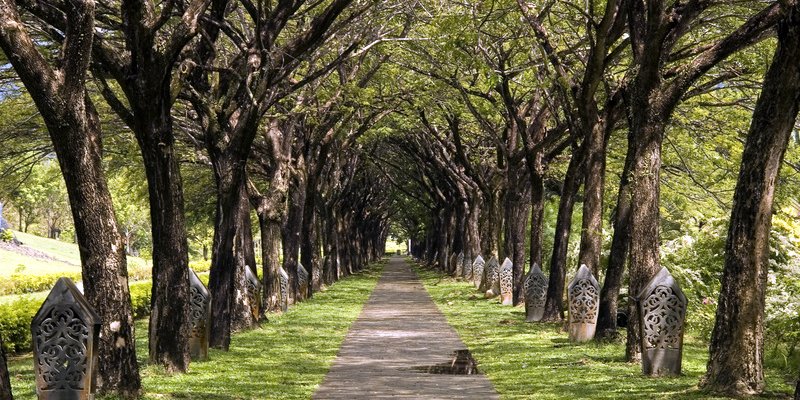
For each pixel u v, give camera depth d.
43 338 10.84
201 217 51.12
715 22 19.84
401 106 31.19
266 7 18.89
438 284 50.28
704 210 32.22
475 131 40.06
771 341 16.33
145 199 38.94
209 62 19.80
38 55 11.01
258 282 25.08
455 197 55.50
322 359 18.05
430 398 12.94
